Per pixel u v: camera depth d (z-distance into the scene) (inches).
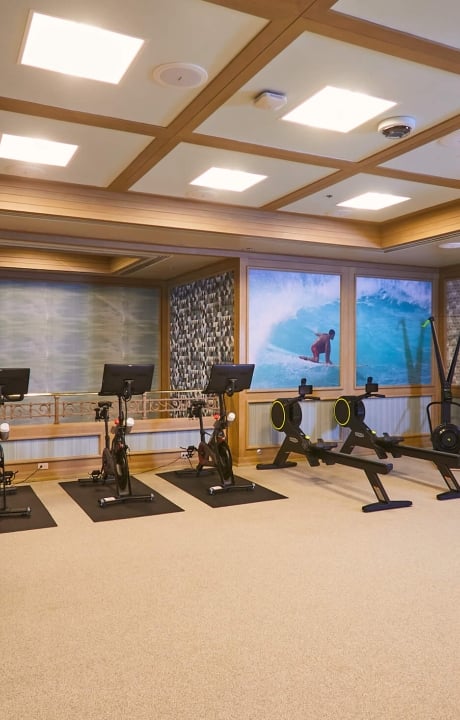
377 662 106.8
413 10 102.1
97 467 262.4
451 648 112.0
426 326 345.1
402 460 311.1
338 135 160.2
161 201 228.1
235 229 243.1
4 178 199.3
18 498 223.6
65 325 369.7
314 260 309.0
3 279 354.3
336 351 316.8
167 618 124.5
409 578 146.4
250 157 177.8
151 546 170.6
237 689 98.2
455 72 124.6
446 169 189.6
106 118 148.2
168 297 394.0
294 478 263.9
